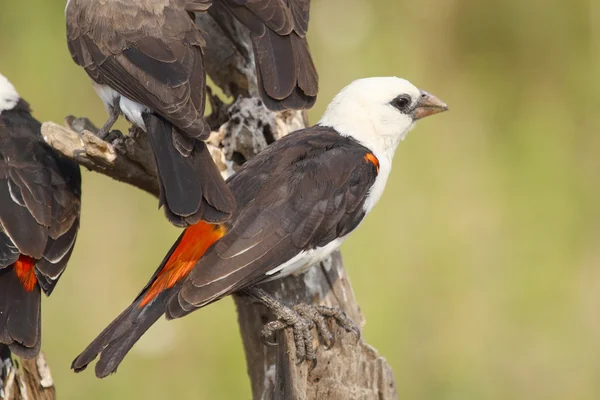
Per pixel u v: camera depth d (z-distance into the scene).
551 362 14.32
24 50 15.06
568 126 15.99
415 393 13.85
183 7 10.90
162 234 14.19
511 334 14.39
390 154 11.15
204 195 9.70
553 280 14.79
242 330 11.42
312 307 10.49
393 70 15.55
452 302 14.19
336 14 15.73
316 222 10.19
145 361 13.41
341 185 10.37
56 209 10.99
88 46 10.87
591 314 14.70
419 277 14.21
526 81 16.20
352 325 10.56
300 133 10.89
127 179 11.10
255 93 11.63
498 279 14.39
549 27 16.33
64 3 15.20
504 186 15.22
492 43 16.09
